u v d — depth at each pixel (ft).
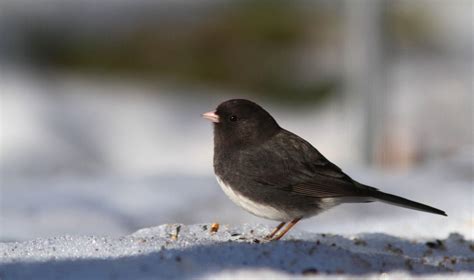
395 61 70.79
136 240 21.79
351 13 50.03
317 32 80.28
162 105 65.98
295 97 72.54
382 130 48.83
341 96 64.85
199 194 38.04
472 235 28.09
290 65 76.38
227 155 25.22
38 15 84.33
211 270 18.01
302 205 24.39
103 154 54.65
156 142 57.41
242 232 24.68
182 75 78.02
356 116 49.39
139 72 78.48
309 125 61.00
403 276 18.92
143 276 17.70
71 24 83.97
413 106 57.31
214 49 79.66
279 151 24.81
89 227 32.32
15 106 56.75
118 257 19.62
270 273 17.85
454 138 52.60
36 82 66.64
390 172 42.83
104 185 40.32
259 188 24.54
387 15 50.03
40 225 32.14
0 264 19.13
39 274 18.22
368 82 49.06
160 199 37.11
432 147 50.90
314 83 73.82
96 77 75.10
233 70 77.66
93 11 86.89
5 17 83.20
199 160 55.16
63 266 18.81
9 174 47.80
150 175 43.98
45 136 53.78
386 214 33.09
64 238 21.89
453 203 32.86
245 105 25.52
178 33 82.17
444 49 77.87
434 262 22.36
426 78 65.31
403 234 28.40
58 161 51.01
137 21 84.79
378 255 21.42
